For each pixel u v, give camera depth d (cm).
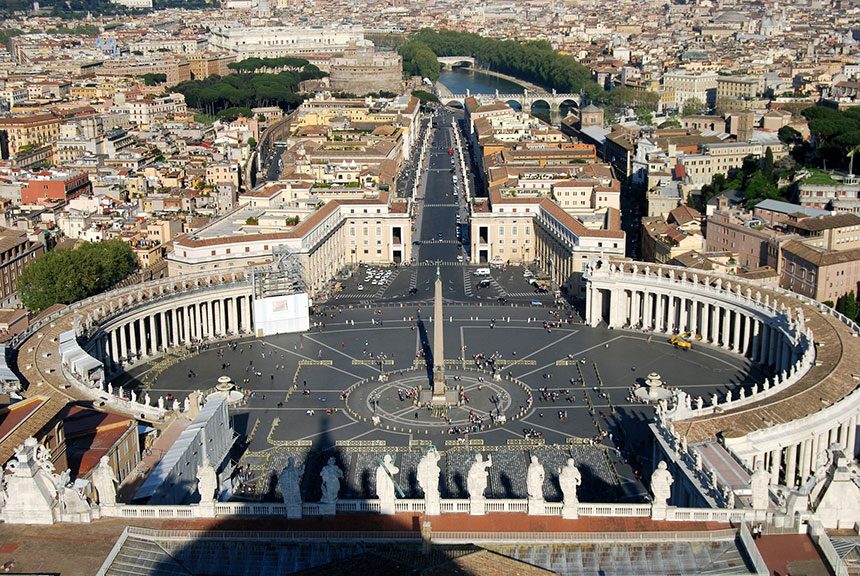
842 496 14012
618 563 13588
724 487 15900
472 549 12800
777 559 13350
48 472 14488
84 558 13338
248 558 13738
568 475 14550
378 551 12862
